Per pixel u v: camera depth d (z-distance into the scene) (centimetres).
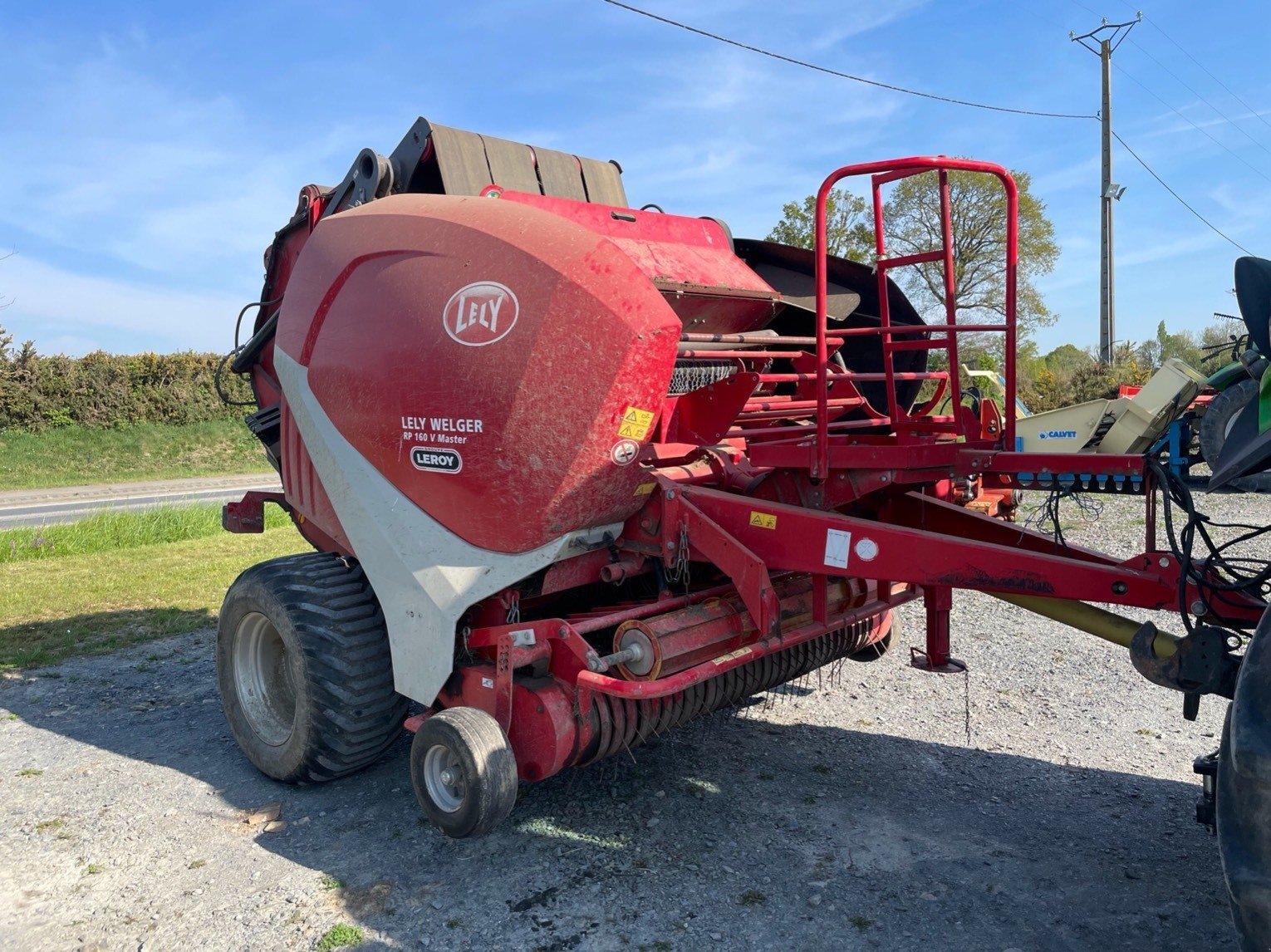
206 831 386
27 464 2527
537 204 418
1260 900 192
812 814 390
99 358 2878
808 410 482
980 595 794
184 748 484
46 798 419
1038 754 451
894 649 629
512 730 348
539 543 345
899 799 404
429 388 354
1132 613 692
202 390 3000
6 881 346
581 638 338
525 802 405
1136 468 296
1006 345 335
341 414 394
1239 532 941
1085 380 2288
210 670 623
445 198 376
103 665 638
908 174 376
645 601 404
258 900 331
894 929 305
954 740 470
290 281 429
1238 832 200
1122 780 420
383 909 323
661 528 357
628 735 365
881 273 397
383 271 375
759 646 353
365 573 404
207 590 880
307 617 403
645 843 367
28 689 586
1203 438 928
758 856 355
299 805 411
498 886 337
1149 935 298
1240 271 245
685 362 432
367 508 387
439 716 341
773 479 376
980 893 326
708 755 454
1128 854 352
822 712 513
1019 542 375
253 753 439
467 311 343
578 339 322
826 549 330
